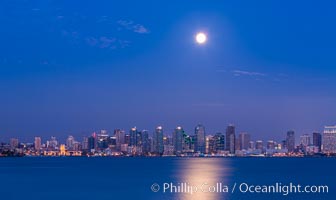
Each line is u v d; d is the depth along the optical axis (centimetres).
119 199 11944
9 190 14450
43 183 16925
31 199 12262
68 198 12362
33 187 15338
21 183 17025
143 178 18838
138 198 12025
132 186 15262
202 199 11400
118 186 15388
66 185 15950
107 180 18062
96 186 15475
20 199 12288
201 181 16838
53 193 13525
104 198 12244
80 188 14875
